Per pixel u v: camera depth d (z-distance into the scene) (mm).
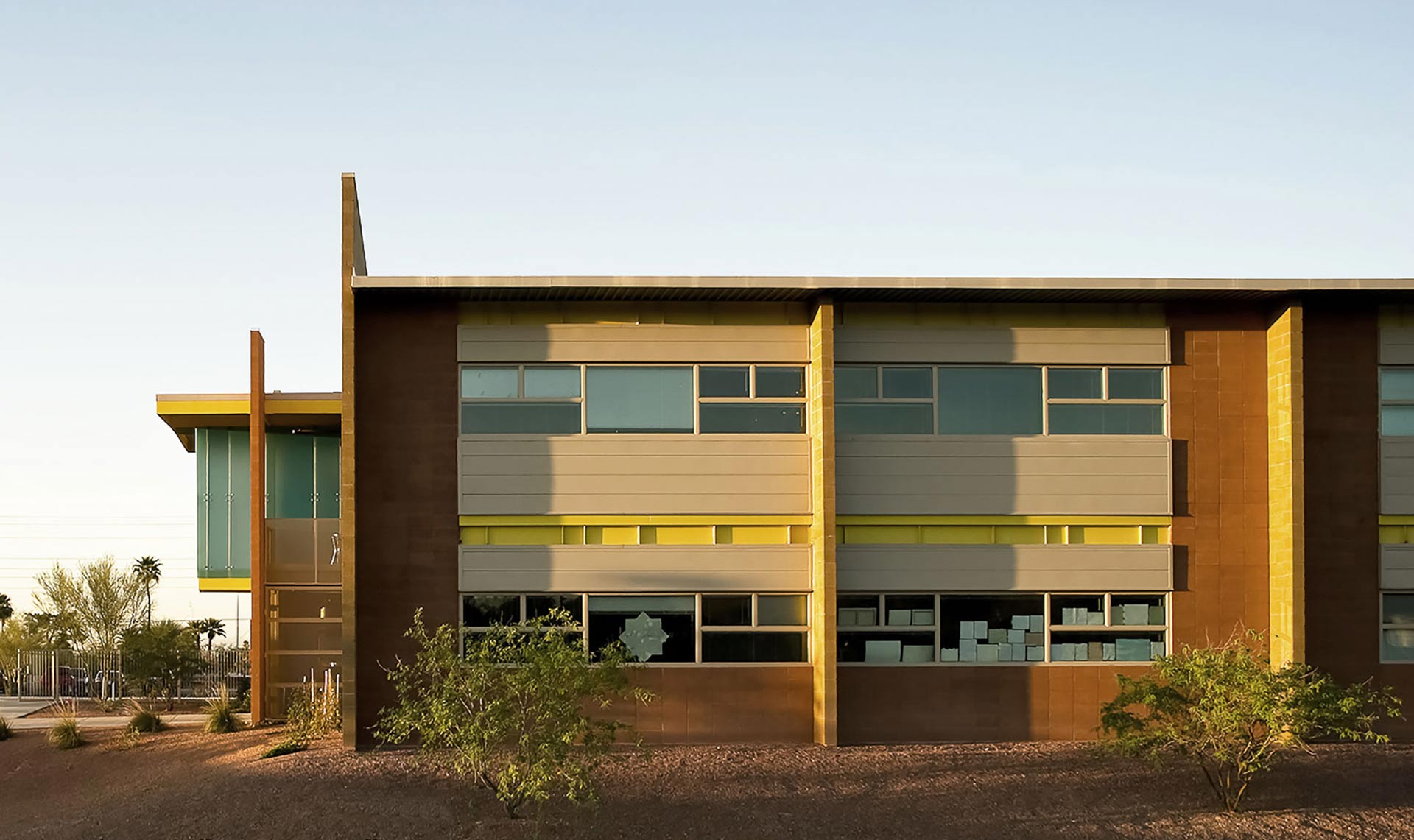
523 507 22438
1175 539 23312
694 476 22781
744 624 22688
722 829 17531
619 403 22844
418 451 22375
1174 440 23406
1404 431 23406
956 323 23297
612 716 22375
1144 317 23516
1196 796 19328
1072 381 23453
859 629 22828
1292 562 22531
